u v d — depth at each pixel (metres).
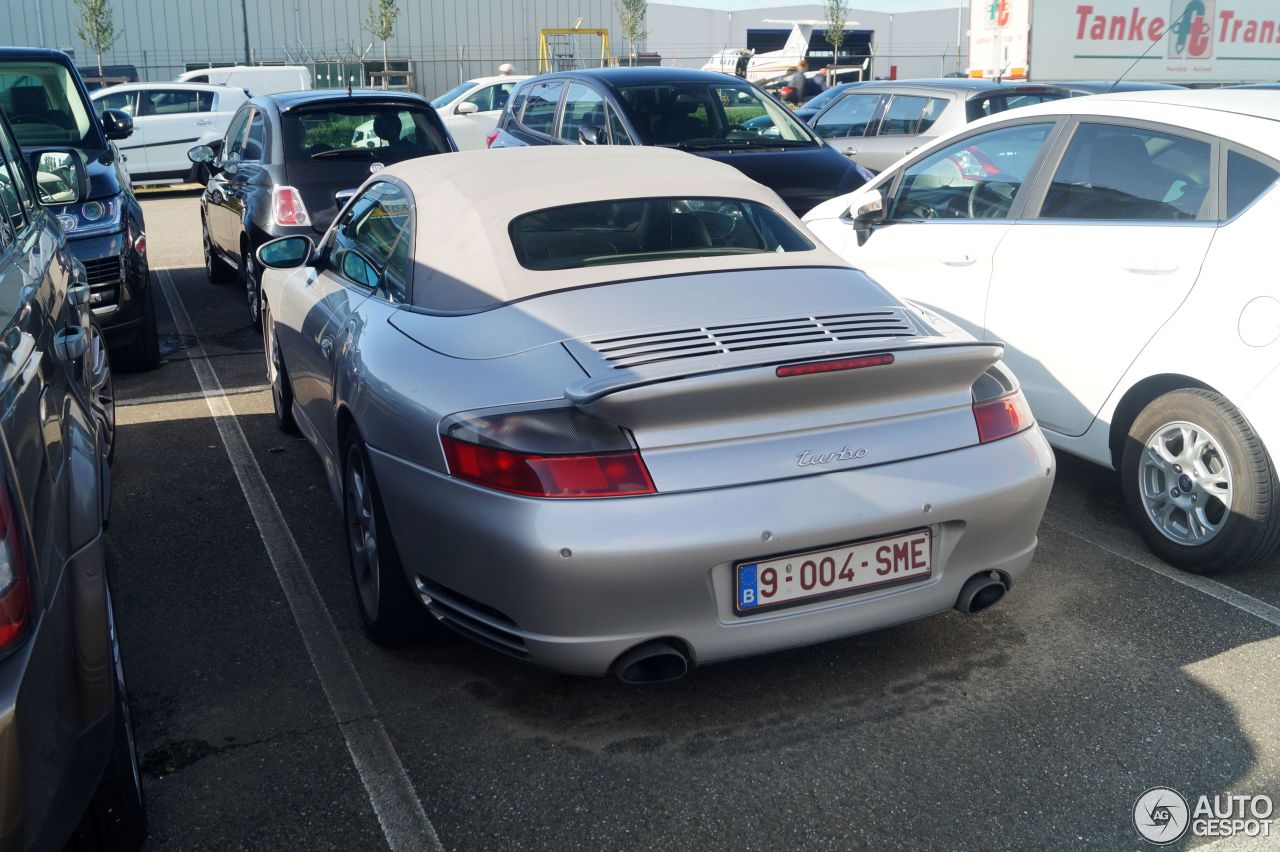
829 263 3.49
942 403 2.88
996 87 9.98
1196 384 3.77
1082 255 4.08
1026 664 3.24
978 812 2.57
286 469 5.03
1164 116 3.99
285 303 4.67
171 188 19.00
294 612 3.65
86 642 1.99
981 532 2.87
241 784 2.71
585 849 2.47
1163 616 3.52
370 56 41.72
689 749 2.85
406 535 2.95
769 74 28.83
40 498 1.93
